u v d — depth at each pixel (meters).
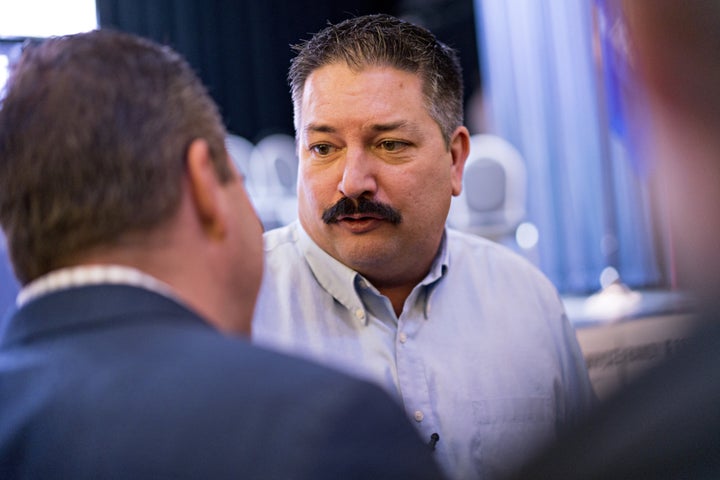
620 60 0.32
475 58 7.57
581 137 6.69
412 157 1.43
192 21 7.55
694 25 0.29
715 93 0.29
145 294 0.65
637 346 3.14
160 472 0.55
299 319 1.50
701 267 0.30
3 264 2.82
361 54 1.43
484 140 5.80
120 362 0.61
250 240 0.77
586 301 4.97
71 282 0.66
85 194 0.65
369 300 1.49
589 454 0.36
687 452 0.34
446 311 1.53
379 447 0.56
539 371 1.52
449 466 1.42
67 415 0.60
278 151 6.27
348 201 1.42
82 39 0.71
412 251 1.46
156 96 0.69
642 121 0.31
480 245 1.66
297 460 0.53
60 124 0.65
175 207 0.68
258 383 0.58
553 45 6.86
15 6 6.07
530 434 1.47
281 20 8.02
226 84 7.84
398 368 1.46
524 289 1.60
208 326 0.66
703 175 0.29
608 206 6.34
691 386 0.34
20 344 0.66
